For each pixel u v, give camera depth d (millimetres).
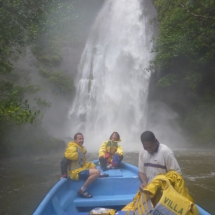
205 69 19688
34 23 9711
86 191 5516
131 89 23875
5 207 6887
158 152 3990
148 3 25344
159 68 21500
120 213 4328
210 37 15000
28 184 9000
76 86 24719
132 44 24984
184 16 15031
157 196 3818
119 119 23703
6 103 7730
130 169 6754
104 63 25344
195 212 3584
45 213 4215
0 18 8727
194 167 11328
